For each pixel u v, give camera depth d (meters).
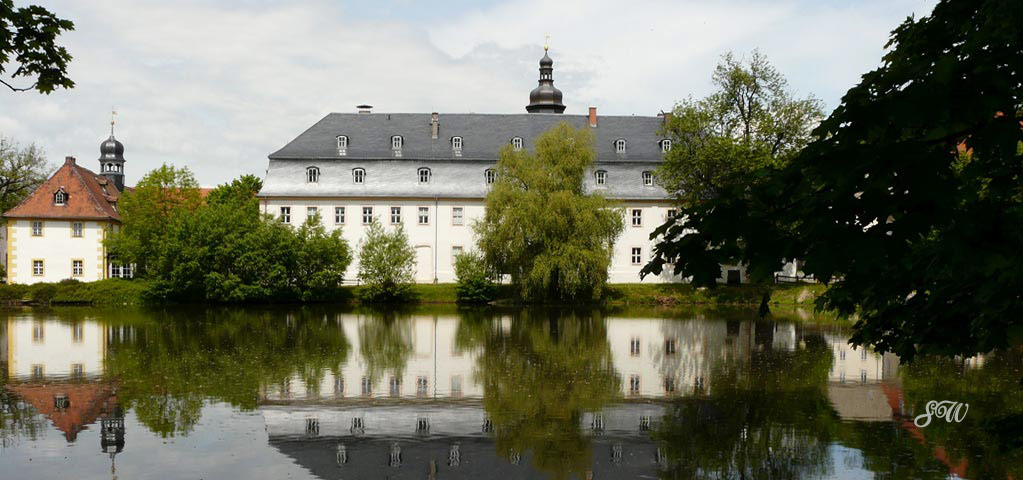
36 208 52.88
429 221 54.69
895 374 18.34
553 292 46.25
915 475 10.25
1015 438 5.75
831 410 14.18
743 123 49.09
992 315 4.76
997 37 3.52
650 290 47.25
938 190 3.23
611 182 55.75
